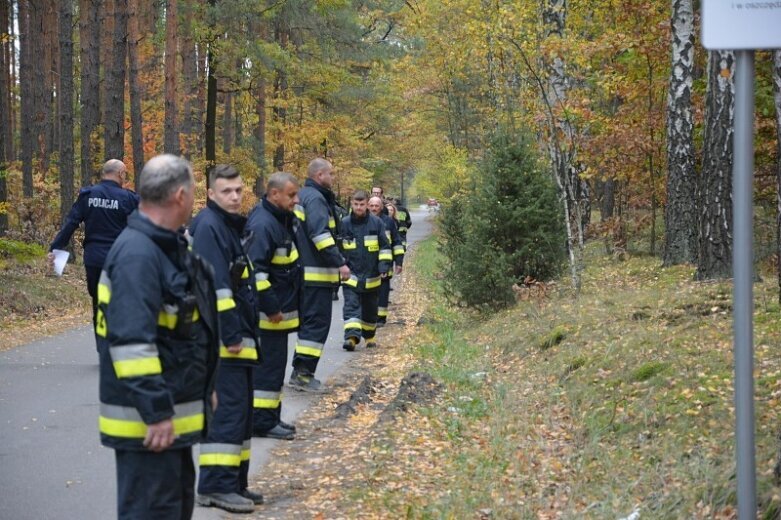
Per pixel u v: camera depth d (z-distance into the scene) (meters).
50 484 6.25
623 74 19.03
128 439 3.90
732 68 11.66
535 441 7.12
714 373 7.54
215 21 25.23
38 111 31.25
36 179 27.53
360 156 46.25
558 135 17.06
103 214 9.80
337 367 11.30
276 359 7.65
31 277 18.22
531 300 13.19
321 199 9.63
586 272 16.31
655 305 10.58
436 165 42.59
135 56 22.05
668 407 7.07
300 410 8.84
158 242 3.91
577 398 8.10
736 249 3.40
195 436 4.06
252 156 31.66
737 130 3.40
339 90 35.59
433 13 29.58
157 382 3.77
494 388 9.22
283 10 27.73
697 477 5.64
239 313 5.77
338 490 6.14
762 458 5.51
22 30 30.81
